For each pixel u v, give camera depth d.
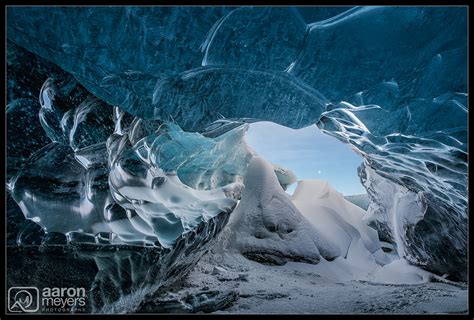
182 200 5.61
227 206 7.45
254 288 6.91
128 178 4.74
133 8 3.36
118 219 5.00
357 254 10.44
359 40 3.73
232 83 4.00
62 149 4.59
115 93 4.03
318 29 3.66
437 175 5.66
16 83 4.21
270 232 9.35
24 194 4.45
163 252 5.42
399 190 9.16
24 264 4.42
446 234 7.86
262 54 3.70
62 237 4.67
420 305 5.68
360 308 5.64
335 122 5.30
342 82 3.95
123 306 4.96
